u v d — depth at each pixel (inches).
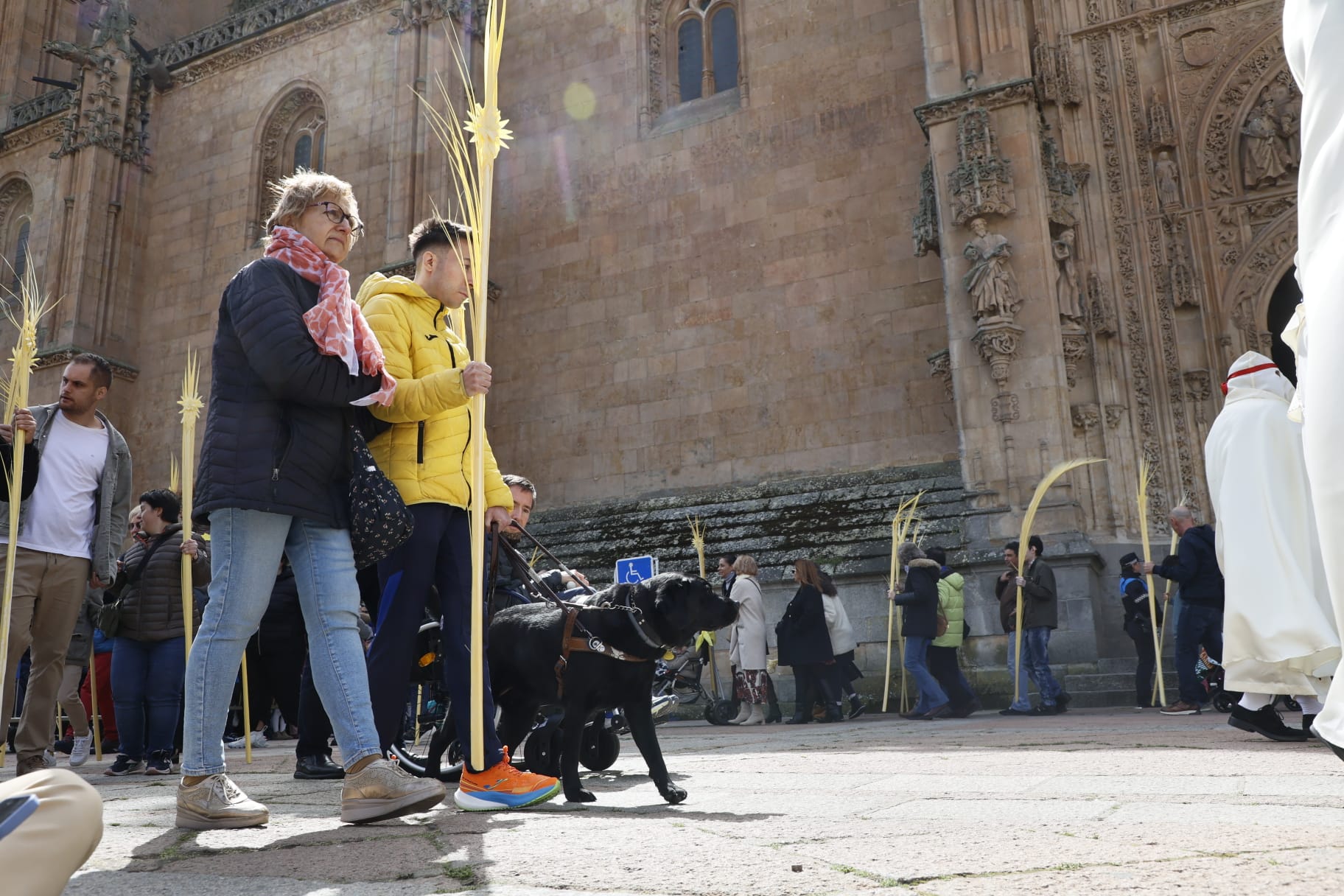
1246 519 188.9
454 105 778.2
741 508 614.2
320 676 121.4
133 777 245.3
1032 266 549.6
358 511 123.6
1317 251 73.0
